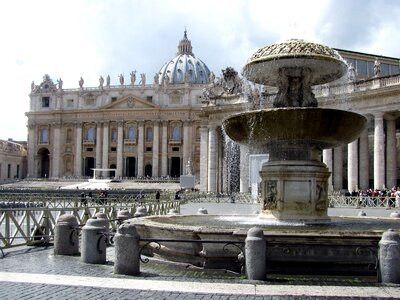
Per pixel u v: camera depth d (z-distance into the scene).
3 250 14.01
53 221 16.45
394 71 64.25
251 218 14.48
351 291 8.51
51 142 134.00
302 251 10.12
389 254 9.17
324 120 11.95
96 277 9.83
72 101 133.00
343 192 50.91
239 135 13.36
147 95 127.50
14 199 43.91
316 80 15.03
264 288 8.74
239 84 66.31
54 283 9.27
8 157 132.25
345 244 9.66
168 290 8.68
